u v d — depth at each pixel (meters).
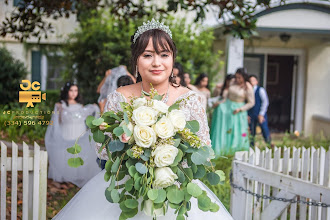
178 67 5.25
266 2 4.31
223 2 4.49
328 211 2.81
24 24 5.39
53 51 10.19
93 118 2.06
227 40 8.77
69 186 5.27
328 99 10.98
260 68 10.99
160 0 9.59
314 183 2.87
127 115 1.96
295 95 11.26
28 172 3.19
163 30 2.26
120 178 2.07
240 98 7.14
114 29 8.80
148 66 2.22
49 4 5.26
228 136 7.17
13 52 10.17
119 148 1.98
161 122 1.92
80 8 6.10
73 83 5.58
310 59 10.92
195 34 9.09
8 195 4.70
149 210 2.03
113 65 8.69
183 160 2.09
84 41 9.05
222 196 4.64
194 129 2.09
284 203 3.02
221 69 10.41
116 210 2.18
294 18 8.63
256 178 3.22
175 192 2.00
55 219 2.35
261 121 7.78
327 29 8.66
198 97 2.33
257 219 3.29
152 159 1.95
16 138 7.64
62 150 5.20
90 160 5.14
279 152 3.21
